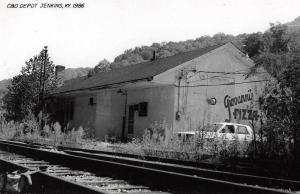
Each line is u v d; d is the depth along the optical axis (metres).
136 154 15.44
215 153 13.38
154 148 16.17
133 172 8.19
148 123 27.25
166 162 13.33
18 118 33.66
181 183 7.05
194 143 14.70
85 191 5.35
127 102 30.20
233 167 11.19
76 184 5.59
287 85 12.05
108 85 28.88
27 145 18.06
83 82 38.97
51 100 38.34
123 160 11.99
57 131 23.70
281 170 10.80
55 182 6.11
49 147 18.56
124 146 19.08
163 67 26.61
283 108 11.64
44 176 6.51
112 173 8.84
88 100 34.25
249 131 18.80
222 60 27.33
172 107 25.11
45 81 38.22
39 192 6.55
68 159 10.58
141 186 7.41
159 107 26.36
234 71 27.78
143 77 25.41
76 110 36.66
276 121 11.69
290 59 12.66
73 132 23.05
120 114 30.69
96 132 31.48
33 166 10.05
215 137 14.14
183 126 25.02
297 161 10.92
